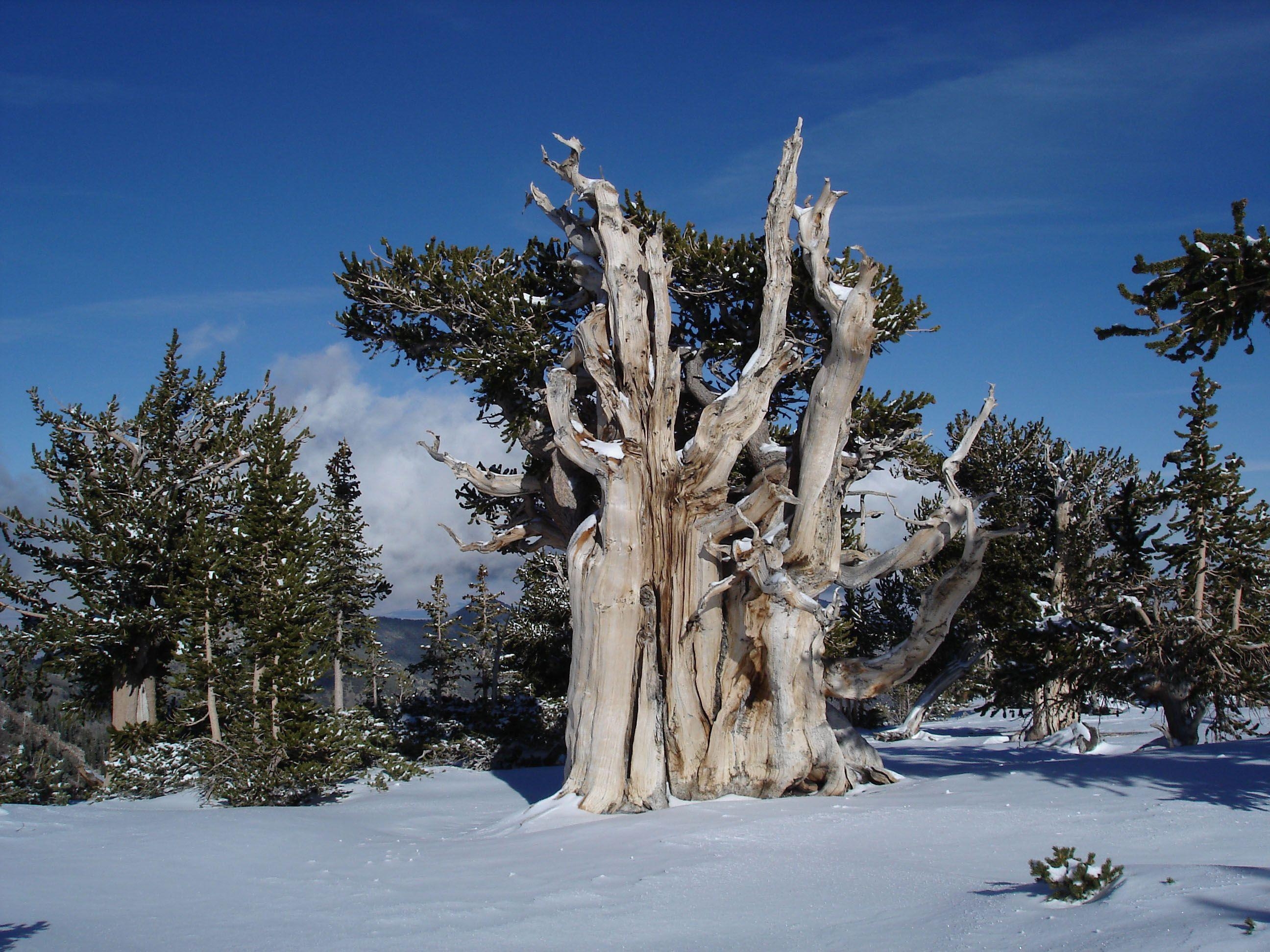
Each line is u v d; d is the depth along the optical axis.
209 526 27.52
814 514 16.08
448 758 27.73
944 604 16.45
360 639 35.81
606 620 15.35
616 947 6.85
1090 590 29.14
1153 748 24.08
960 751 24.45
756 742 15.77
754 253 19.91
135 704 27.78
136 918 8.12
